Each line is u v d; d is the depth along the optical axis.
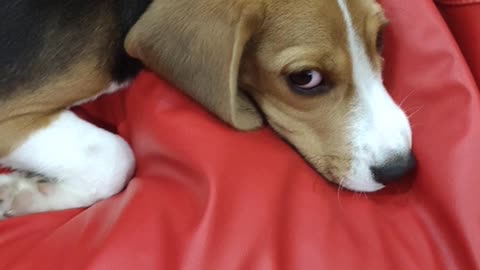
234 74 0.33
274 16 0.34
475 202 0.33
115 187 0.39
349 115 0.36
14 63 0.37
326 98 0.36
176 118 0.36
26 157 0.38
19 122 0.38
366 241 0.34
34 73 0.37
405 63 0.39
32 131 0.38
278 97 0.37
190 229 0.33
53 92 0.37
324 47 0.34
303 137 0.37
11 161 0.39
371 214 0.35
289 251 0.33
